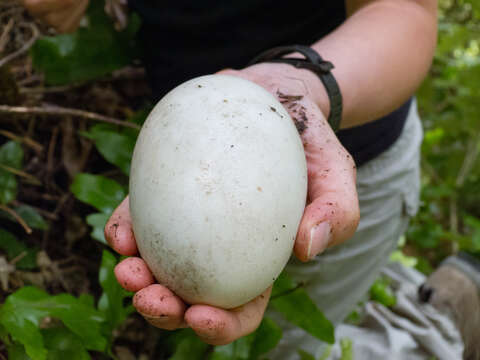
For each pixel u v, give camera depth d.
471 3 0.89
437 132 0.97
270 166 0.26
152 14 0.46
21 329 0.34
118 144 0.48
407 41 0.35
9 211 0.44
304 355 0.52
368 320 0.72
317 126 0.29
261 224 0.25
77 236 0.52
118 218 0.30
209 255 0.25
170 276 0.26
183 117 0.27
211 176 0.25
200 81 0.29
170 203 0.25
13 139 0.52
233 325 0.26
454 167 1.09
